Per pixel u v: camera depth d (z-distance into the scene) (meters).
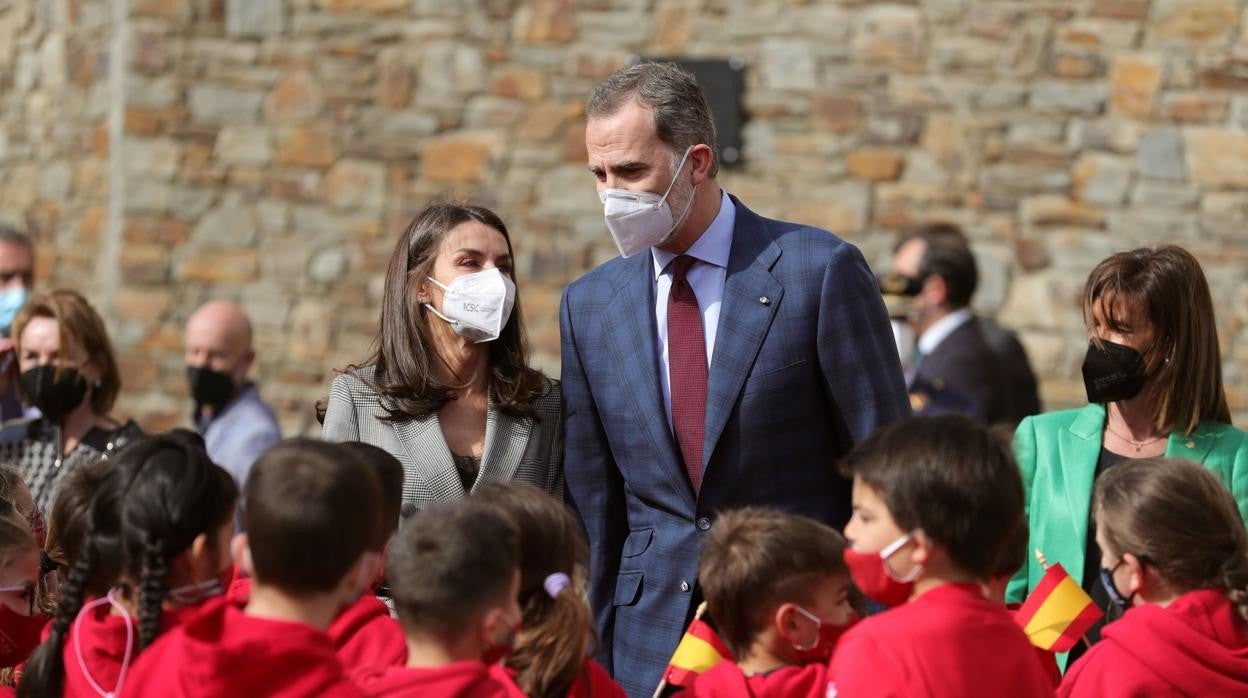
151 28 28.91
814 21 27.44
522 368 12.83
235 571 11.14
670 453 11.97
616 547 12.63
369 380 12.68
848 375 11.73
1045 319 26.92
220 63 28.91
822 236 12.13
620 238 11.86
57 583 12.42
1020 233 27.08
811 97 27.42
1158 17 26.81
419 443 12.39
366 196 28.64
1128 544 10.12
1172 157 26.77
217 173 28.92
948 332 20.98
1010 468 9.16
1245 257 26.58
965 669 8.84
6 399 20.11
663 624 11.95
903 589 9.23
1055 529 12.21
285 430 28.64
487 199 28.28
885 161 27.30
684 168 11.82
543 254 28.14
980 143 27.16
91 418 16.97
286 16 28.75
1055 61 27.02
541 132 28.23
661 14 27.81
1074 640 10.85
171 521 9.26
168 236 28.97
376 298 28.59
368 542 8.98
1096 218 26.92
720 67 27.44
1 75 35.09
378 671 9.30
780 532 9.69
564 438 12.84
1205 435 12.10
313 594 8.77
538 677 9.36
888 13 27.31
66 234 32.03
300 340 28.75
